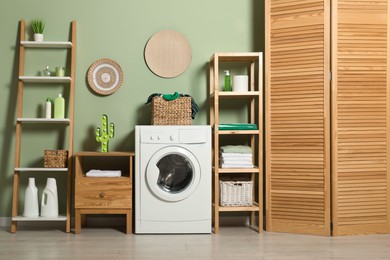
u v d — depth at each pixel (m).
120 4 4.10
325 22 3.62
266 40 3.82
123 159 4.09
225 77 3.93
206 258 3.00
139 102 4.10
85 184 3.67
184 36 4.12
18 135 3.89
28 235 3.68
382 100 3.70
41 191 4.05
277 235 3.66
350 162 3.65
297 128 3.71
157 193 3.63
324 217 3.63
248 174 4.14
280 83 3.77
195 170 3.65
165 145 3.65
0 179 4.05
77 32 4.07
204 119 4.13
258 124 4.09
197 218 3.68
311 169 3.67
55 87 4.07
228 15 4.14
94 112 4.08
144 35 4.11
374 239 3.52
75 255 3.07
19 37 4.05
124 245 3.34
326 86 3.61
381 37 3.69
